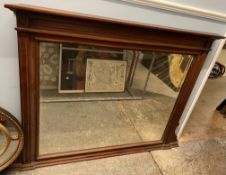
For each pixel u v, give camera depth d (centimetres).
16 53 96
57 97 130
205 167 156
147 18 109
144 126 171
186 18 117
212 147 178
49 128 138
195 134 192
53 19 87
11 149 114
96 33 98
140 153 157
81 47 107
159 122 165
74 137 150
